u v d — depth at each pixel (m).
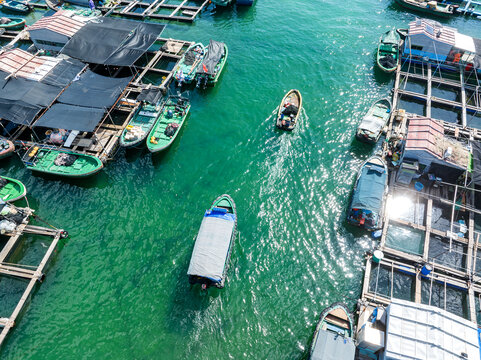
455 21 66.25
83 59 49.44
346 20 66.00
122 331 29.53
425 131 38.22
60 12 56.41
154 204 38.53
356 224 35.56
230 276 32.81
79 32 52.94
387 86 52.16
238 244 35.00
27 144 42.44
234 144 44.50
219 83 53.03
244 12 68.69
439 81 51.72
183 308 30.83
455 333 24.44
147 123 44.94
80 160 40.81
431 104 49.41
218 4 68.12
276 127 45.47
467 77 52.72
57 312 30.55
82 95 43.94
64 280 32.53
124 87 45.38
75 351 28.42
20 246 34.75
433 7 65.50
